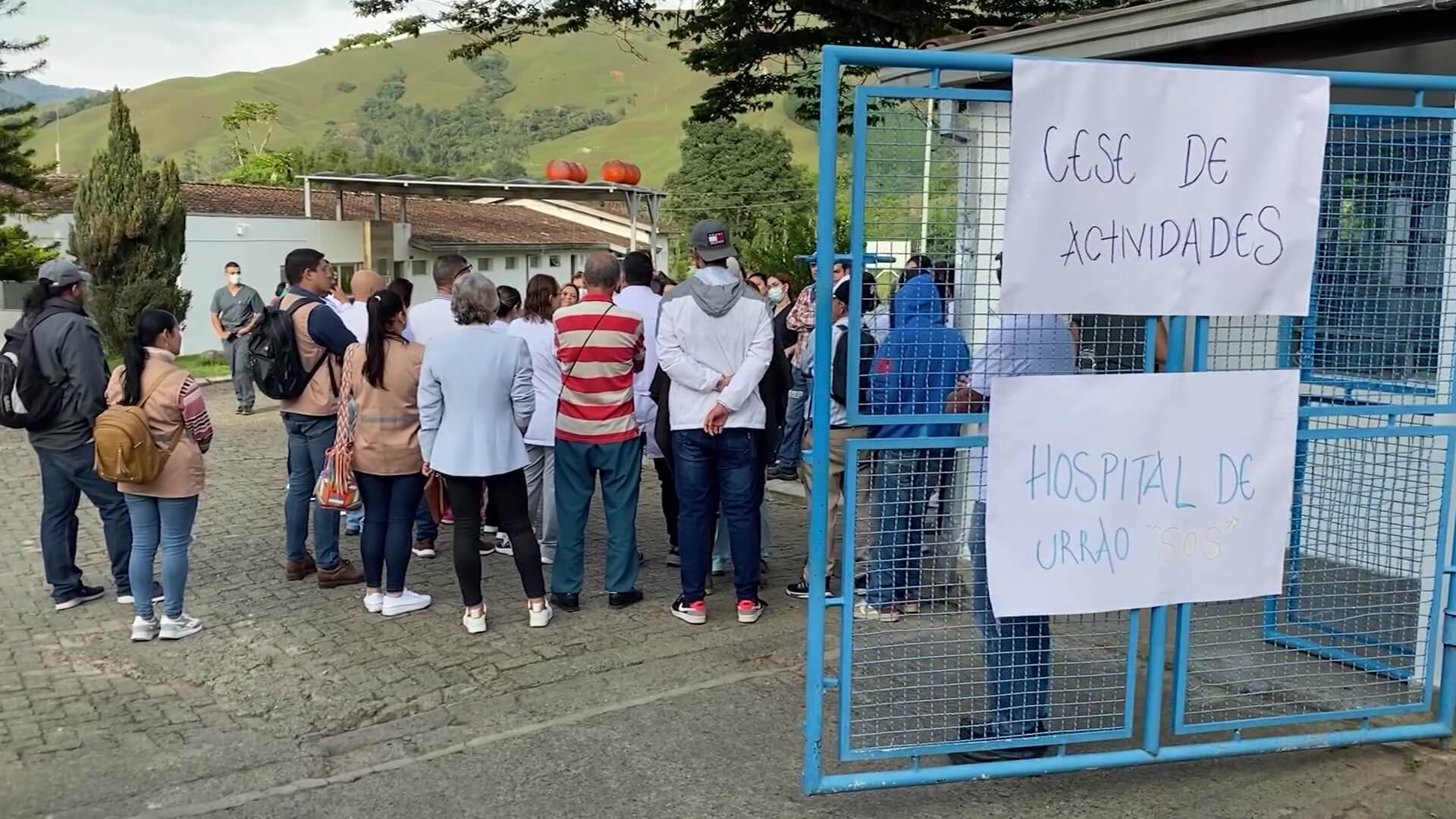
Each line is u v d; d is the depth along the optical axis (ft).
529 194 88.12
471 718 13.16
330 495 16.83
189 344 68.59
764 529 19.53
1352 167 11.59
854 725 12.66
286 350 17.89
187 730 12.91
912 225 10.14
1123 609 10.74
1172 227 10.23
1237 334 13.16
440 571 19.81
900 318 10.55
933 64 9.55
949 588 11.64
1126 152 9.98
